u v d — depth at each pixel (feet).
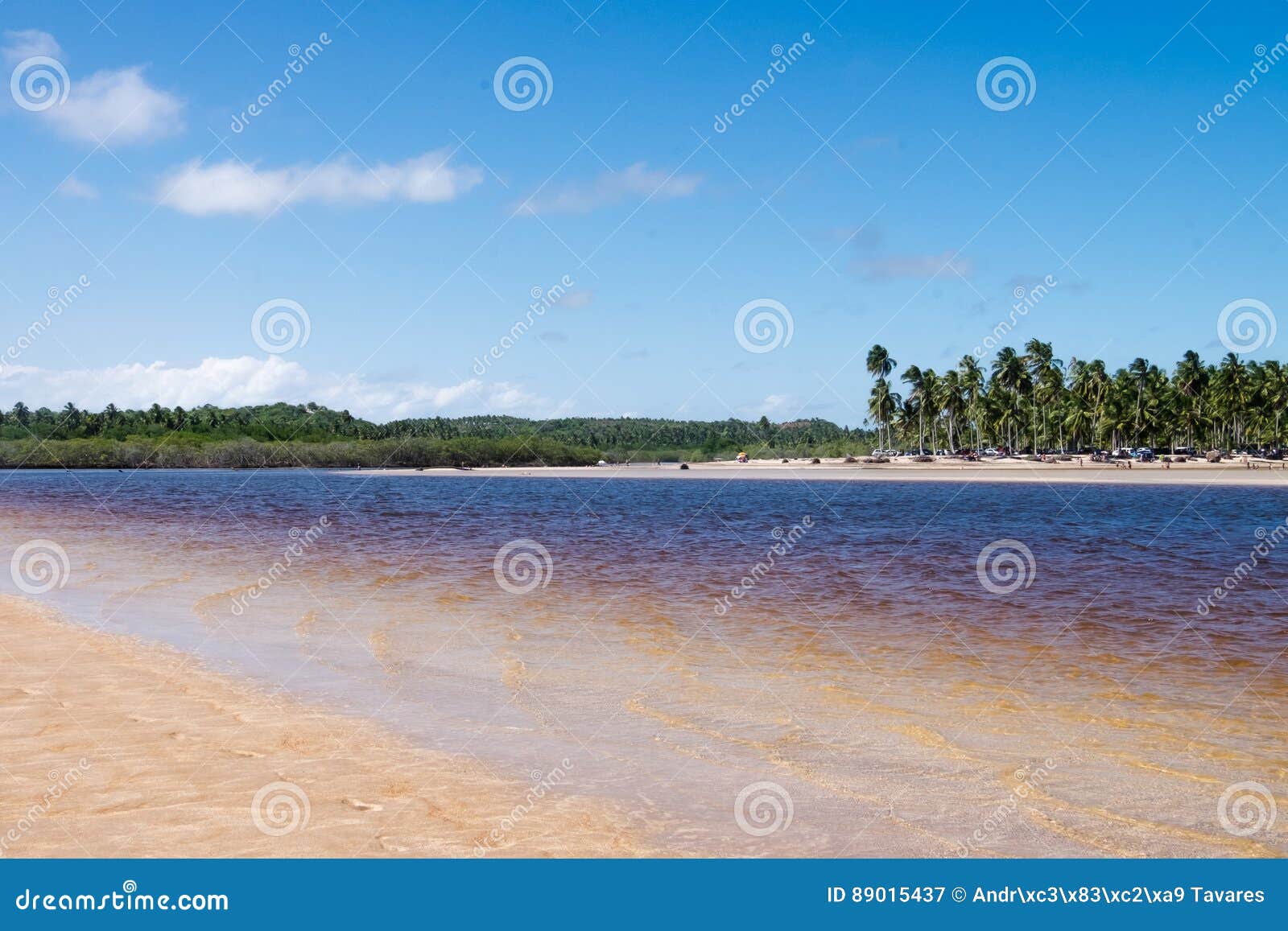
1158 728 35.91
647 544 125.49
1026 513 203.51
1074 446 571.28
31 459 521.24
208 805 25.89
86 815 24.91
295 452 563.48
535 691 40.93
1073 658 49.42
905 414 565.53
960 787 29.14
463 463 611.47
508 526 159.84
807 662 47.88
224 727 33.86
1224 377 504.84
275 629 54.95
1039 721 36.81
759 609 66.39
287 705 37.55
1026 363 525.75
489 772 29.63
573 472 571.69
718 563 100.01
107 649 48.19
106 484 370.32
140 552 103.96
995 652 51.11
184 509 203.62
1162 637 55.98
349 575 84.53
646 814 26.32
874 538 136.46
